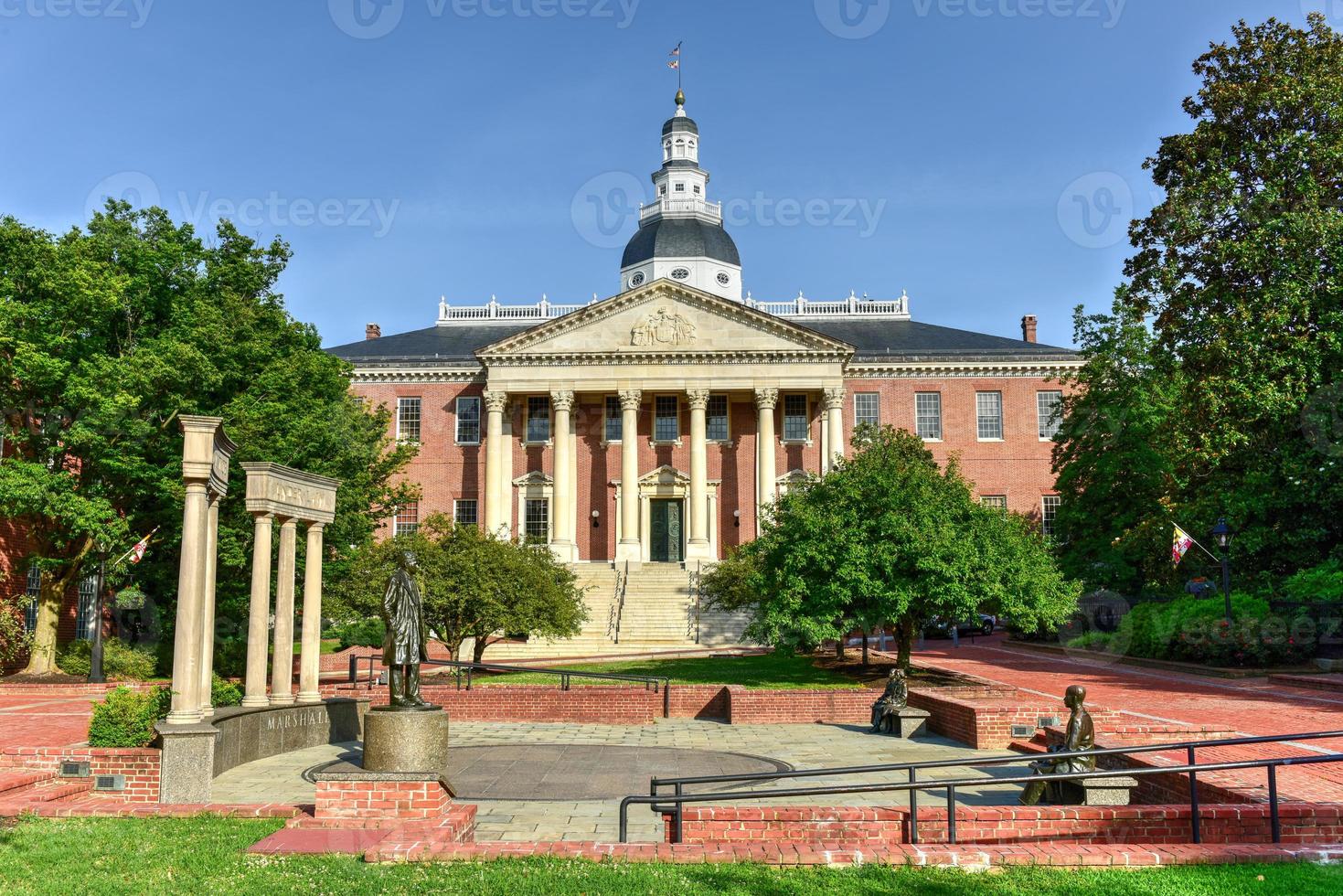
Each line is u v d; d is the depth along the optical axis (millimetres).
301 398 33594
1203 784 12789
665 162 83562
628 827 12547
